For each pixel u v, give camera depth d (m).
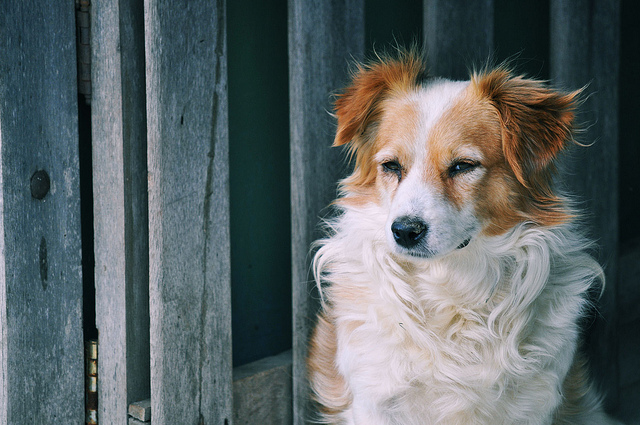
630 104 4.34
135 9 2.29
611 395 3.74
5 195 2.13
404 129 2.30
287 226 3.29
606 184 3.60
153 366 2.38
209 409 2.56
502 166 2.29
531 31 3.74
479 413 2.42
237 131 2.99
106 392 2.46
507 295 2.38
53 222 2.28
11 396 2.21
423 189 2.20
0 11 2.07
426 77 2.58
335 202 2.61
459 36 3.01
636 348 4.05
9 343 2.18
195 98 2.38
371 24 3.21
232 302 3.06
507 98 2.26
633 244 4.04
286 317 3.35
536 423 2.44
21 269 2.20
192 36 2.34
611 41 3.53
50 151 2.25
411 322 2.38
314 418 2.96
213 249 2.49
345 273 2.59
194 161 2.40
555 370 2.43
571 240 2.51
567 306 2.44
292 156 2.76
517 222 2.34
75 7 2.27
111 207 2.36
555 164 2.50
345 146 2.86
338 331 2.61
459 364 2.39
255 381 2.79
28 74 2.16
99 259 2.42
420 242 2.13
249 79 3.01
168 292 2.37
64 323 2.35
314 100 2.77
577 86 3.42
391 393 2.40
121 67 2.27
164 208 2.32
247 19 2.96
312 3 2.70
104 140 2.34
